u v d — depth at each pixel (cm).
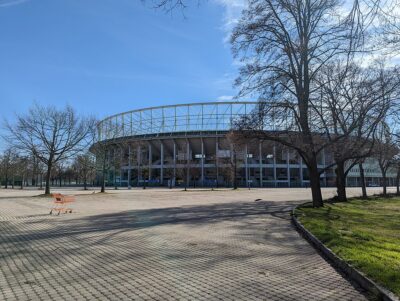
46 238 1164
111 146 5759
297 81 2369
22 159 4262
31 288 639
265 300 580
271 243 1076
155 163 10475
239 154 7569
